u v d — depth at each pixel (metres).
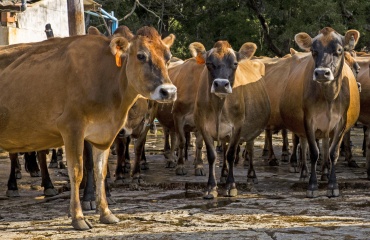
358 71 13.91
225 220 9.51
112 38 8.64
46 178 11.78
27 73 9.07
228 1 34.66
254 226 9.05
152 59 8.36
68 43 9.16
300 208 10.45
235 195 11.69
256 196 11.70
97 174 9.28
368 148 13.37
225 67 11.04
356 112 12.54
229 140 11.74
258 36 34.72
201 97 11.52
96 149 9.27
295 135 14.71
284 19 33.19
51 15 20.86
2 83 9.16
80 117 8.73
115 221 9.31
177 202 11.10
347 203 10.94
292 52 15.88
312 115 11.80
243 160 17.31
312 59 11.88
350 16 33.88
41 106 8.88
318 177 13.84
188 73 14.06
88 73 8.77
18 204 10.96
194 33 36.62
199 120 11.62
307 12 31.34
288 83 13.02
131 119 12.04
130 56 8.51
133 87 8.63
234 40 34.50
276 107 14.59
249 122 12.43
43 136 9.12
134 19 37.94
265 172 14.79
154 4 36.72
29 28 19.44
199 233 8.64
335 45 11.22
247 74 12.70
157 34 8.59
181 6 36.56
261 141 23.22
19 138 9.23
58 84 8.82
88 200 10.27
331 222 9.31
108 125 8.88
